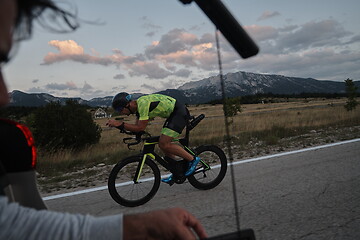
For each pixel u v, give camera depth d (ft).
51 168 23.54
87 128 34.53
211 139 31.71
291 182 13.05
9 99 1.38
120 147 32.45
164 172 17.37
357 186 11.70
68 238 1.36
